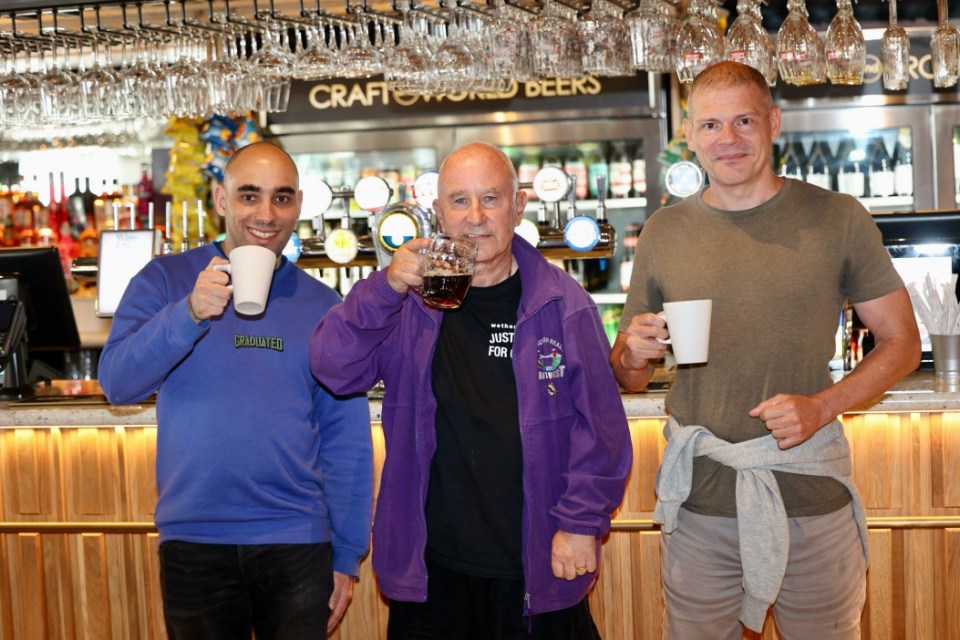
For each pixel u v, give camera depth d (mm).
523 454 2010
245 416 2191
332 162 5160
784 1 4742
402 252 1915
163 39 3740
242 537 2195
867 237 2174
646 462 2746
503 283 2098
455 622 2053
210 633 2203
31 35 3680
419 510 2037
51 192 5375
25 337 3162
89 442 2906
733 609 2242
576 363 2041
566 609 2076
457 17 3727
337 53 3613
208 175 4668
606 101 4875
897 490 2693
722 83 2162
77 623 2928
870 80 4734
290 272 2322
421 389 2041
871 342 3180
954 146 4766
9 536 2945
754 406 2152
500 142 4938
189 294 2070
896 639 2705
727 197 2219
